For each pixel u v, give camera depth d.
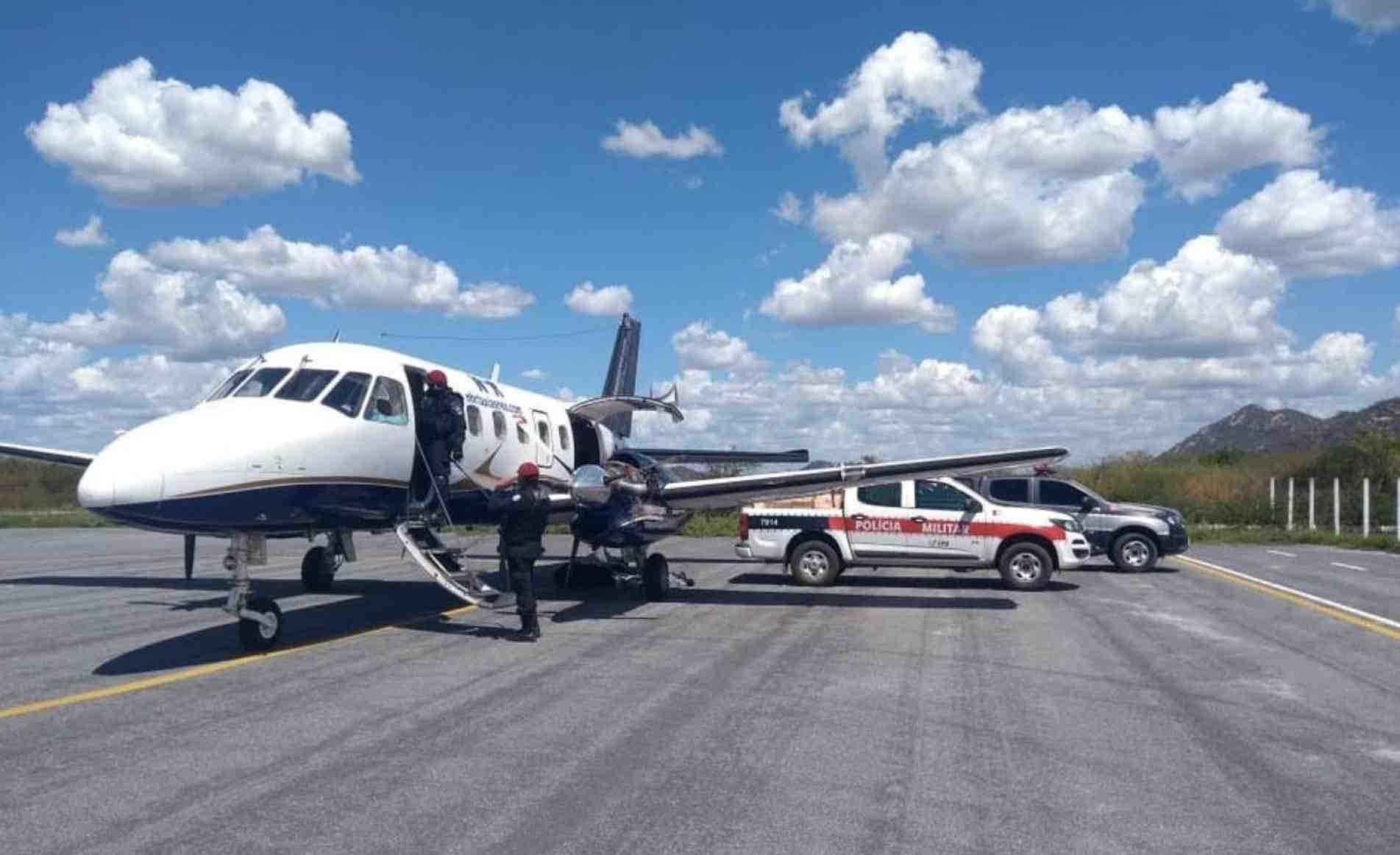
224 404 11.28
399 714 8.30
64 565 21.64
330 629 12.70
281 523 11.02
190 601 15.36
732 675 9.94
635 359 25.77
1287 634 12.79
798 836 5.64
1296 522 38.12
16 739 7.50
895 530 17.47
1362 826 5.91
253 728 7.86
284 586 17.20
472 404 14.78
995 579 19.30
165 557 24.02
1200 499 39.38
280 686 9.36
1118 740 7.69
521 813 5.97
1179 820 5.97
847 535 17.59
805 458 19.72
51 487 49.09
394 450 12.49
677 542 30.19
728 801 6.22
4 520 40.62
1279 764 7.11
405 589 16.92
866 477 14.97
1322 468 41.47
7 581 18.28
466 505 14.82
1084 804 6.23
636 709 8.52
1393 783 6.72
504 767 6.86
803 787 6.49
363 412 12.05
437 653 11.06
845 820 5.91
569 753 7.20
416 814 5.93
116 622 13.15
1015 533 17.25
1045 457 14.55
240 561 11.02
